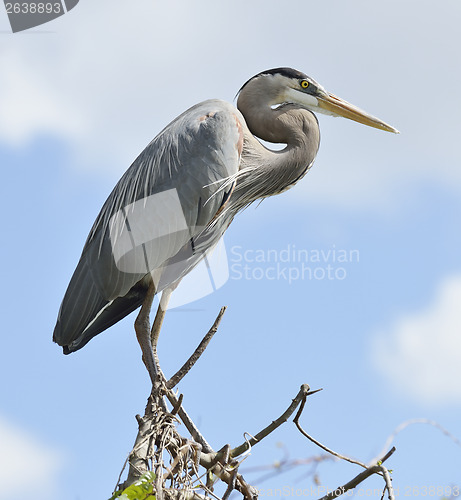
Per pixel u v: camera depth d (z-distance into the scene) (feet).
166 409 23.70
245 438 25.04
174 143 33.42
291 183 36.83
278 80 36.73
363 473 22.00
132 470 22.04
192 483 22.85
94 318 33.45
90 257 33.53
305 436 23.27
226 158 32.94
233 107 34.47
